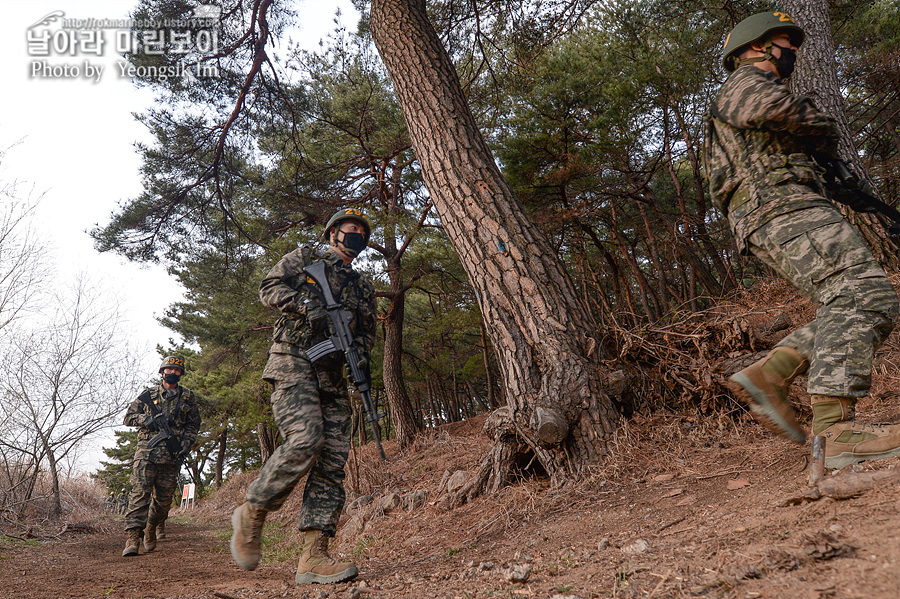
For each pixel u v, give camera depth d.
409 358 17.58
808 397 3.44
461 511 4.32
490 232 4.29
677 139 11.59
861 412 3.03
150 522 6.38
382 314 13.47
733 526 1.88
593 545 2.33
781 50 2.34
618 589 1.60
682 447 3.53
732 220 2.25
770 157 2.16
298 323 2.92
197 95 9.63
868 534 1.40
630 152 10.73
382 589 2.39
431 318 15.08
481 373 15.77
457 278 13.11
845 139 5.54
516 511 3.62
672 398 4.15
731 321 4.05
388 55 5.09
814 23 6.09
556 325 4.01
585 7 8.56
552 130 9.45
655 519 2.50
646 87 9.76
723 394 3.79
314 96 10.80
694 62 9.55
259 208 12.32
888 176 8.33
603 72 9.45
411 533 4.36
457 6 8.28
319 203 12.42
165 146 10.27
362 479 7.49
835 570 1.29
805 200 2.06
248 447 29.78
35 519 7.91
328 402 3.05
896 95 9.92
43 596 2.97
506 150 9.77
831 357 1.94
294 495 9.99
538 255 4.24
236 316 15.47
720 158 2.31
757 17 2.36
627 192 10.86
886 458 1.86
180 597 2.72
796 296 5.18
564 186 9.69
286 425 2.79
